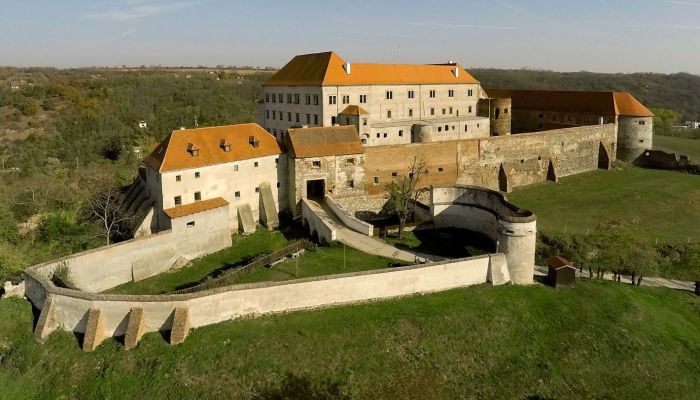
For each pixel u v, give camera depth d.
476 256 46.94
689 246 59.91
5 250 49.69
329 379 35.31
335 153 67.38
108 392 34.34
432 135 90.19
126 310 37.66
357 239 57.53
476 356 38.81
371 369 36.34
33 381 36.06
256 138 66.12
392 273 42.97
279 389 34.28
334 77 85.06
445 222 61.66
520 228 46.94
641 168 94.31
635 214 69.69
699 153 107.44
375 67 91.69
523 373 37.94
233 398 33.66
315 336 37.94
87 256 48.06
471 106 103.25
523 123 111.38
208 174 60.56
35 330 39.25
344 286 41.50
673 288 53.31
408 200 64.88
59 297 39.16
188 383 34.34
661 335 42.84
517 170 83.62
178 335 36.53
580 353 40.03
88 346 37.09
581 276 52.31
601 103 97.69
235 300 38.72
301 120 90.44
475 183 79.44
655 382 38.44
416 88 94.38
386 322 39.97
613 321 43.50
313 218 61.56
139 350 36.44
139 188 65.94
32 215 67.38
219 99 174.88
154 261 53.78
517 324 42.19
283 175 68.38
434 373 36.91
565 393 36.84
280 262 51.59
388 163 71.25
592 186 83.56
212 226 58.84
